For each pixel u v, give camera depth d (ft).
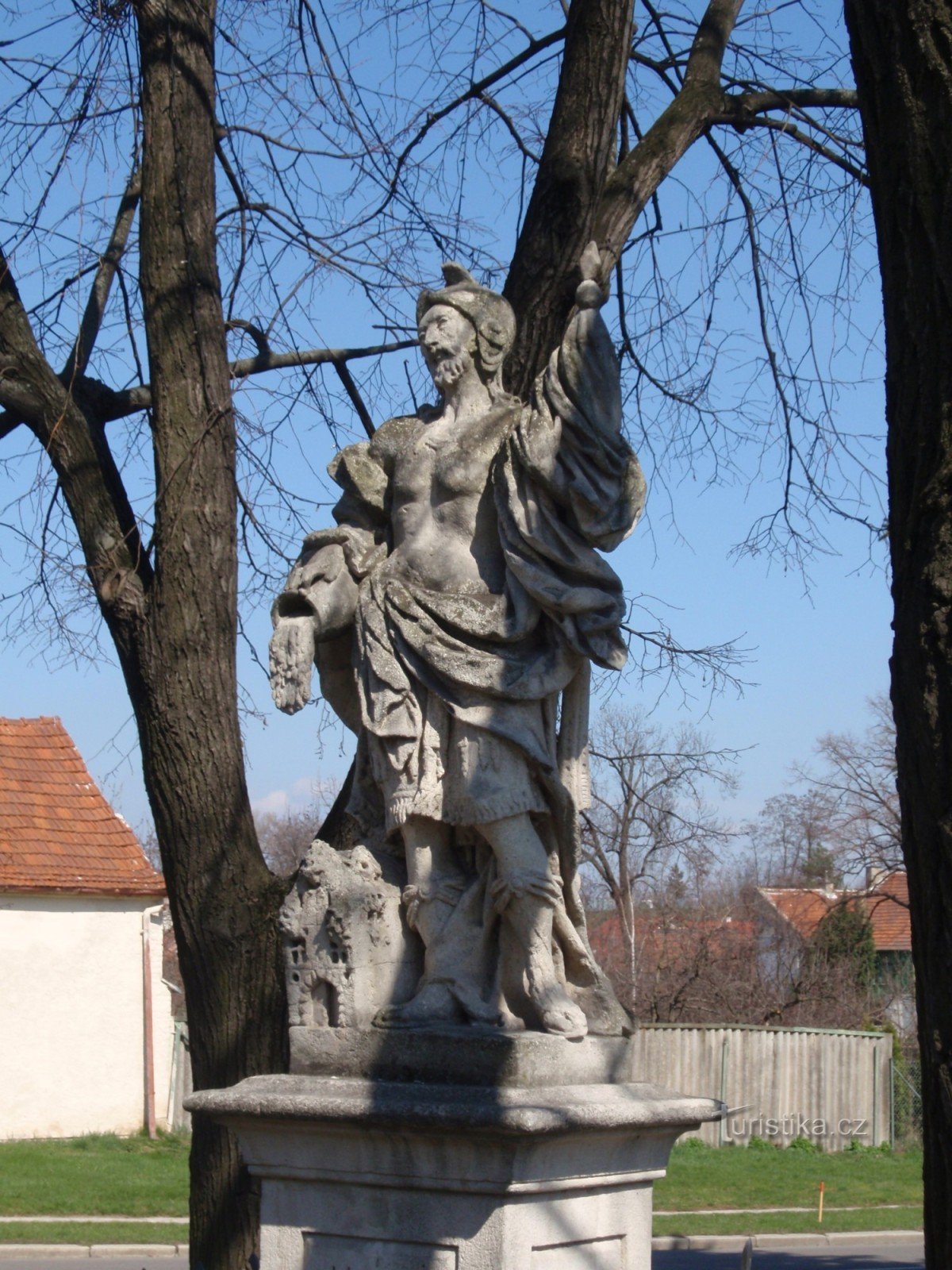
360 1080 14.23
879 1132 67.92
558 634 14.69
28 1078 60.44
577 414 14.58
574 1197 13.82
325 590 15.28
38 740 67.62
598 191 21.72
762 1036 67.51
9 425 23.67
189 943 20.93
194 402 21.20
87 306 24.41
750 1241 25.89
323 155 25.53
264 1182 14.70
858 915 85.35
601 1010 14.69
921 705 12.59
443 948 14.58
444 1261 13.39
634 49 27.17
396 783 14.87
